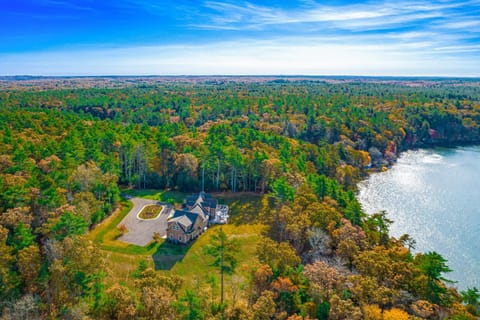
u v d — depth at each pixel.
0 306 39.56
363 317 40.31
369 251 53.22
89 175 71.06
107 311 37.81
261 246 51.91
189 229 64.38
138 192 90.25
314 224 61.38
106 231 67.00
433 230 78.44
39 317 40.12
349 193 80.19
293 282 46.69
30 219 52.75
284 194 73.00
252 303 45.34
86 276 42.09
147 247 62.00
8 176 62.88
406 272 47.09
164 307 35.53
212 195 89.38
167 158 97.94
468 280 60.84
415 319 38.38
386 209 90.19
